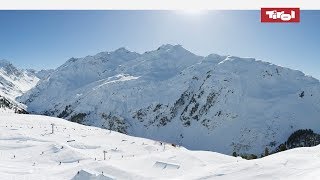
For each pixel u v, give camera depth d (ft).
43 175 207.72
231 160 271.49
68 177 202.59
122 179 202.39
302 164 172.55
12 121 453.99
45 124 461.37
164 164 231.30
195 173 198.49
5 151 294.05
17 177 198.39
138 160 241.96
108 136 422.82
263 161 189.37
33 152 292.61
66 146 307.99
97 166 217.15
